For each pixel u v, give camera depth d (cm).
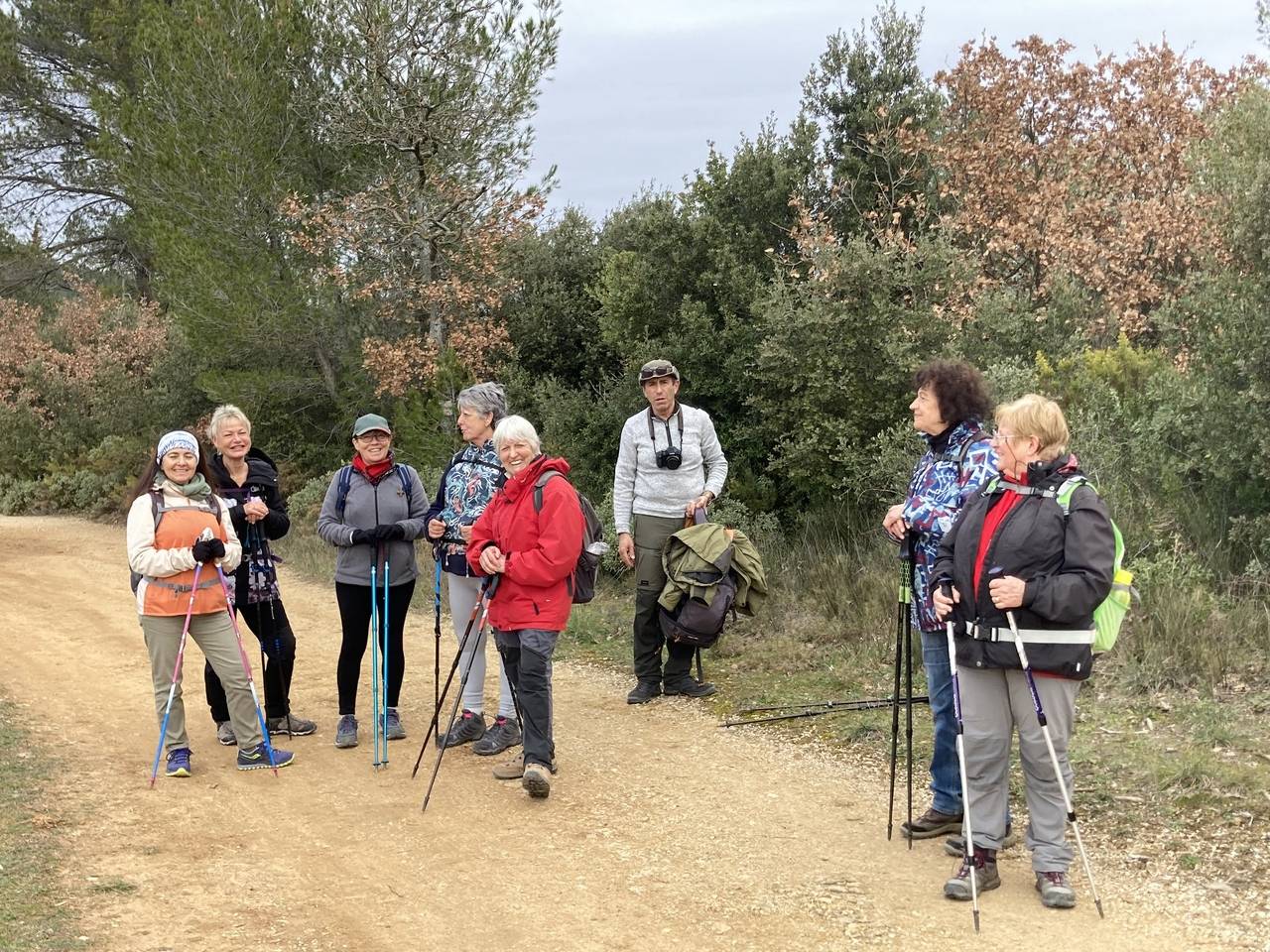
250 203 1647
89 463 2180
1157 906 402
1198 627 647
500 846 489
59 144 2900
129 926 410
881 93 1284
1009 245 1241
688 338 1149
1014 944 381
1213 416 762
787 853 471
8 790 558
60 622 1051
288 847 491
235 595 649
